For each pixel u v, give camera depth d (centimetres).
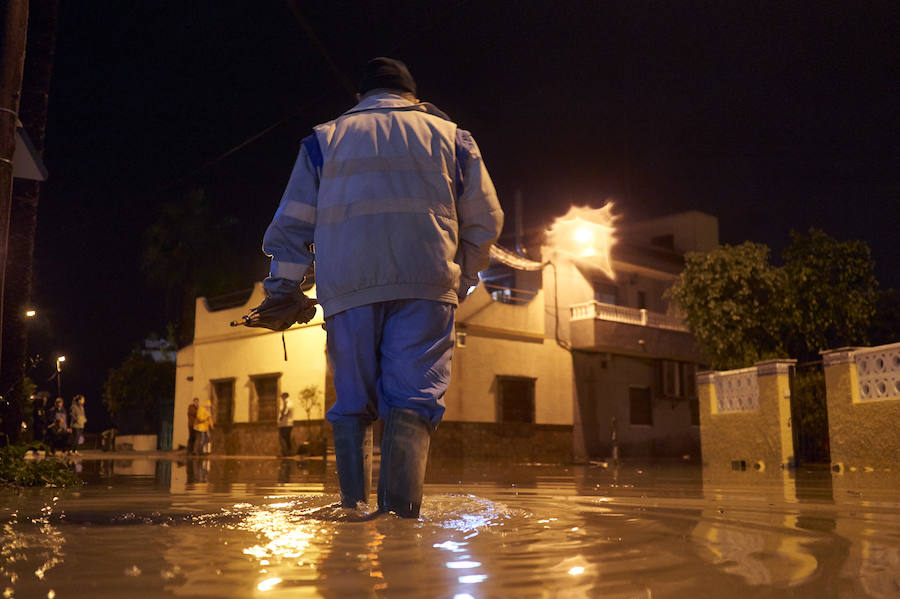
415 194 285
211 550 169
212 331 2702
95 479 697
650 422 2866
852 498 377
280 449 2303
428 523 229
